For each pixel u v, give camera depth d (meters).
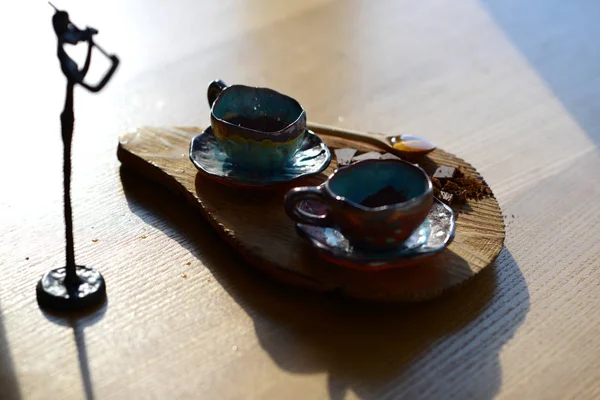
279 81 1.13
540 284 0.77
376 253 0.73
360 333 0.72
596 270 0.79
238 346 0.70
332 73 1.15
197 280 0.76
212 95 0.87
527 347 0.71
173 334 0.71
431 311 0.74
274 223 0.79
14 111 1.01
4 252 0.78
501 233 0.79
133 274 0.76
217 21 1.28
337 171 0.74
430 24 1.31
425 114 1.06
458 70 1.18
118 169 0.90
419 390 0.67
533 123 1.05
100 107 1.04
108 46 1.19
